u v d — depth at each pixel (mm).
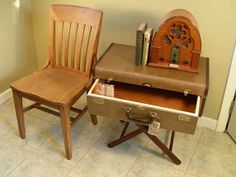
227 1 1674
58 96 1664
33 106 1981
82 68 1924
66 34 1930
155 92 1784
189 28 1521
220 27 1768
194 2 1761
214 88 1979
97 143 1978
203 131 2115
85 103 2363
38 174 1742
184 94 1636
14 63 2348
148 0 1878
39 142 1972
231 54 1817
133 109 1548
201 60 1774
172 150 1936
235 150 1959
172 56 1635
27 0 2256
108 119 2205
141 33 1597
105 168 1794
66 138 1750
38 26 2373
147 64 1697
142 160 1856
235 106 1947
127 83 1793
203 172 1788
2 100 2342
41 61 2568
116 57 1789
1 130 2064
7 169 1768
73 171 1769
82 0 2080
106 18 2066
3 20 2117
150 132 1590
